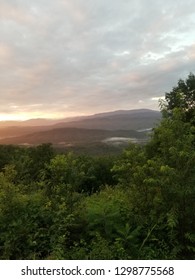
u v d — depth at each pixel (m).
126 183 7.55
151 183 6.64
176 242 6.32
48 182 7.88
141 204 6.96
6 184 7.71
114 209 7.37
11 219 7.14
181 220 6.39
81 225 7.22
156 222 6.65
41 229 6.89
